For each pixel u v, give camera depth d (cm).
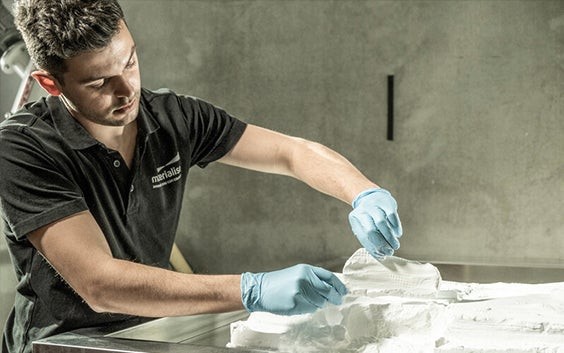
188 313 122
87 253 123
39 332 146
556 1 229
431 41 243
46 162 135
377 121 252
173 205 159
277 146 161
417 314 121
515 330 113
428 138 247
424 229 251
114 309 123
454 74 242
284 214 268
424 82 245
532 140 237
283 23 260
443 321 120
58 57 124
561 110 233
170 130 155
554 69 232
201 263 280
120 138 148
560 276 184
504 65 237
